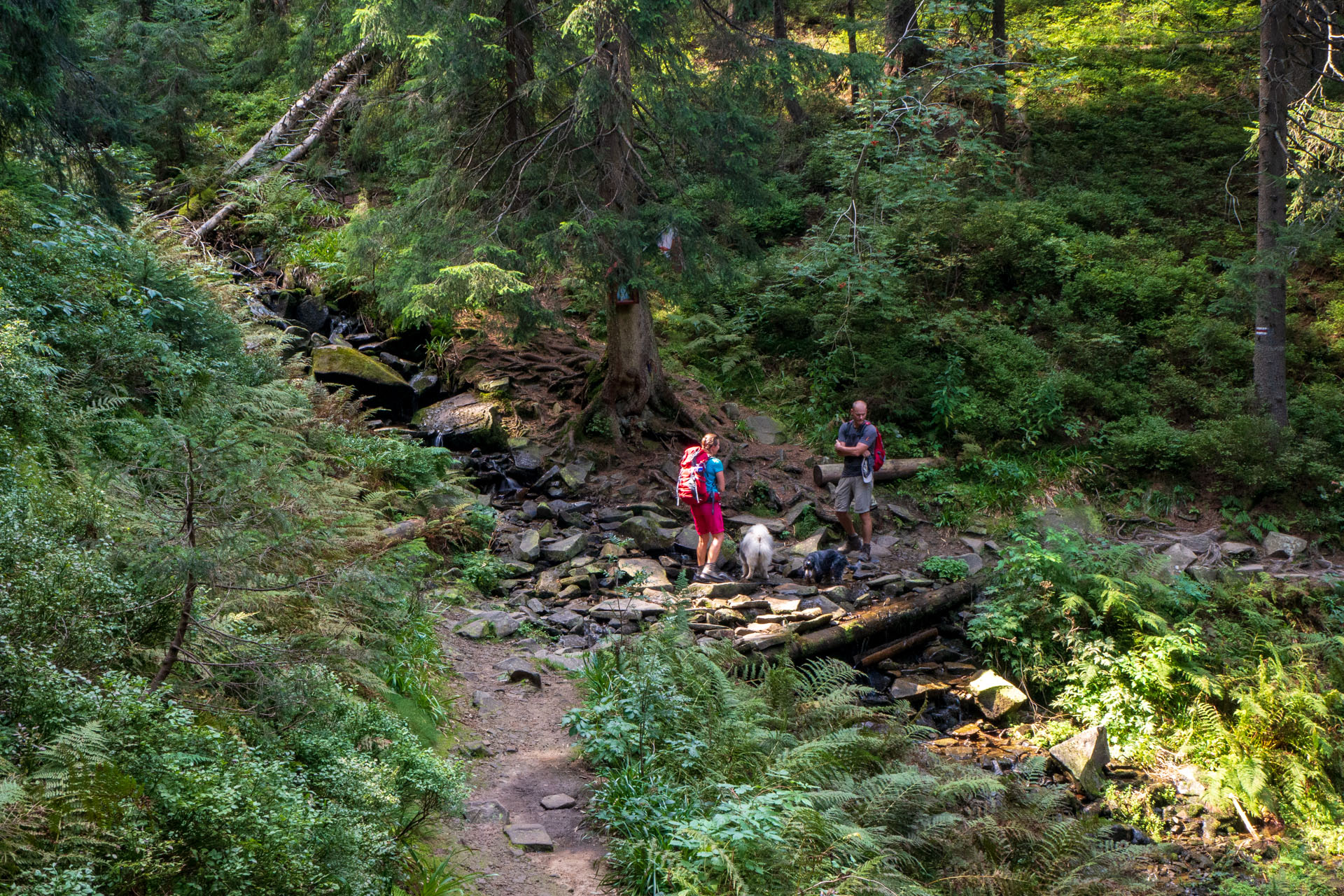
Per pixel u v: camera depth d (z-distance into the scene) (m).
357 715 5.15
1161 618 10.28
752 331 17.03
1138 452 14.51
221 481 4.51
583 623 9.73
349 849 3.85
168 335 9.39
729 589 11.02
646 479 13.48
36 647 3.76
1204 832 8.52
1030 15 24.67
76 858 3.03
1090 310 16.58
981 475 14.48
